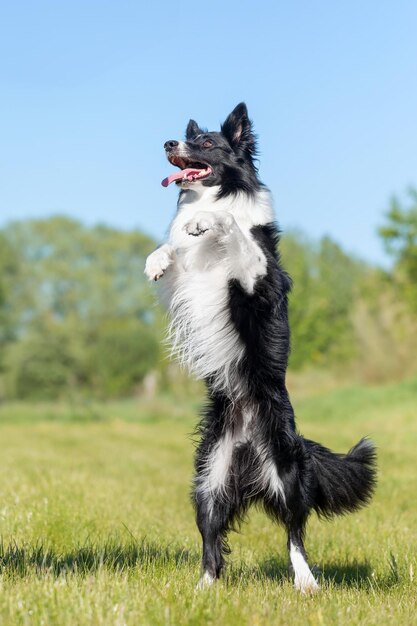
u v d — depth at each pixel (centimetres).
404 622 543
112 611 508
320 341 4819
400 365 4388
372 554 859
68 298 6619
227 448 703
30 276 6644
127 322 6500
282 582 690
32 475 1415
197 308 724
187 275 744
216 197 781
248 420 703
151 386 5906
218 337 713
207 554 686
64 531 875
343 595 628
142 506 1173
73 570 656
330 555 865
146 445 2536
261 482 693
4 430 3269
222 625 500
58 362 6122
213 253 729
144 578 630
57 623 491
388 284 3819
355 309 4772
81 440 2712
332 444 2245
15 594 546
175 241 766
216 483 696
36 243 6794
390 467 1717
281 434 690
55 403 5822
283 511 688
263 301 707
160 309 781
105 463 1898
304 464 696
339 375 4709
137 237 6906
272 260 730
